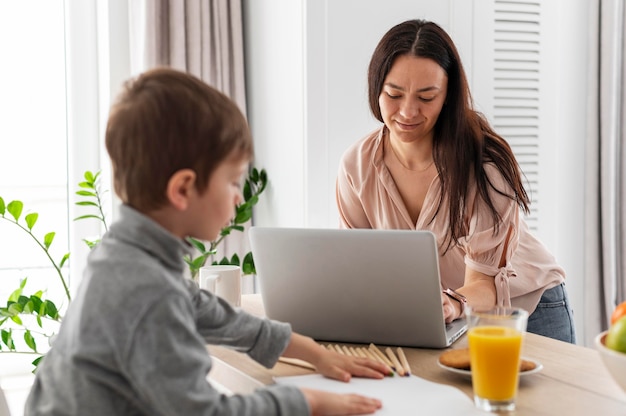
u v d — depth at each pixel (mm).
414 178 1935
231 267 1765
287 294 1507
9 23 2963
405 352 1438
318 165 2424
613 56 2752
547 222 2768
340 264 1433
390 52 1765
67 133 3047
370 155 1979
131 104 1057
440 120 1844
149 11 2707
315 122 2412
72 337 985
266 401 1029
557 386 1214
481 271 1773
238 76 2828
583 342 2840
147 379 943
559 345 1466
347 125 2447
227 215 1124
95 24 3012
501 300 1752
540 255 2031
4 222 3002
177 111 1044
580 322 2836
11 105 2986
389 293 1419
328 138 2430
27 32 2986
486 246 1770
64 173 3064
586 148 2783
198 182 1064
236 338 1264
